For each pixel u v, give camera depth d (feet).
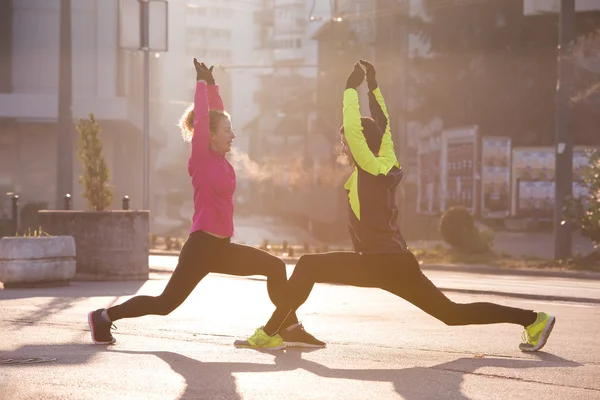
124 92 195.93
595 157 89.25
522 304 50.16
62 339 30.66
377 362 26.45
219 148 27.32
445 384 23.06
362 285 26.86
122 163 204.85
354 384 22.79
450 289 59.16
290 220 209.15
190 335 31.99
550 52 154.92
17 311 40.16
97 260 61.67
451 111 162.20
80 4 192.85
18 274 54.24
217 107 28.17
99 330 29.17
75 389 21.63
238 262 27.61
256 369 24.72
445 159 167.32
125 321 36.04
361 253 26.43
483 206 159.63
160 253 107.34
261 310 41.60
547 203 156.46
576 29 150.92
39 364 25.20
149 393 21.26
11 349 28.27
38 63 193.98
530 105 156.87
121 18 107.86
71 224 61.77
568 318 41.04
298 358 26.89
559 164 93.81
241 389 21.88
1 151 190.90
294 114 251.80
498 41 156.15
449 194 166.30
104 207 63.00
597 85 142.41
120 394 21.09
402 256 26.37
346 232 161.27
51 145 191.93
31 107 187.62
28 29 193.88
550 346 30.73
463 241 100.37
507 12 155.33
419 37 165.48
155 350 28.19
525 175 157.48
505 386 22.98
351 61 183.21
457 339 32.27
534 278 74.69
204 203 27.14
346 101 26.30
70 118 123.65
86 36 193.57
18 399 20.47
